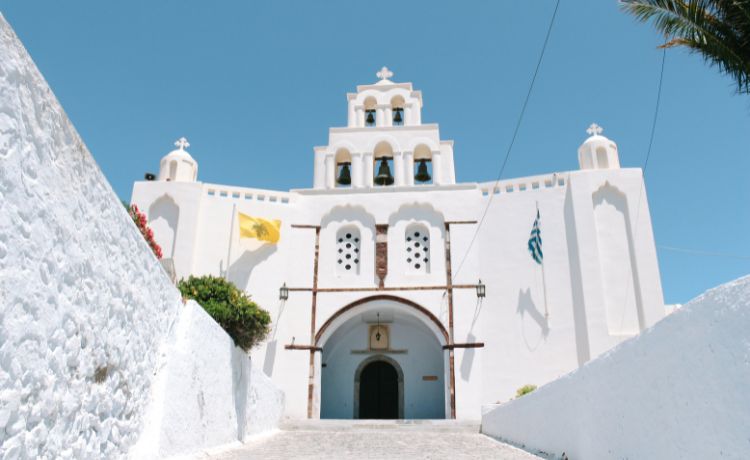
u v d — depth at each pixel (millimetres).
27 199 3756
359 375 20953
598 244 18016
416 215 20016
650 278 17406
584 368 6379
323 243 19859
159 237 18891
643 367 4668
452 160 21797
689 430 3865
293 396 17984
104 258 5055
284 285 19172
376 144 21656
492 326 18250
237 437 10336
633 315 17203
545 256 18453
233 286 11023
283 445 10531
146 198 19281
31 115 3787
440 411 20281
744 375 3203
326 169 21500
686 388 3910
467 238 19406
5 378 3533
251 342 10922
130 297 5742
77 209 4484
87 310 4719
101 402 5086
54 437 4215
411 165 21281
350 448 10086
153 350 6578
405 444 11055
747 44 7332
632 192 18375
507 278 18625
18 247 3662
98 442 5039
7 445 3580
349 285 19297
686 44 7867
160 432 6316
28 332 3797
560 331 17594
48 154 4016
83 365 4680
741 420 3230
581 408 6477
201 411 8047
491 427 13430
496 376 17688
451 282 18938
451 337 18328
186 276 18375
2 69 3475
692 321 3824
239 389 10531
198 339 7988
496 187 19812
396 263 19438
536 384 17312
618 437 5273
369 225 20047
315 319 18922
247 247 19375
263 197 20469
